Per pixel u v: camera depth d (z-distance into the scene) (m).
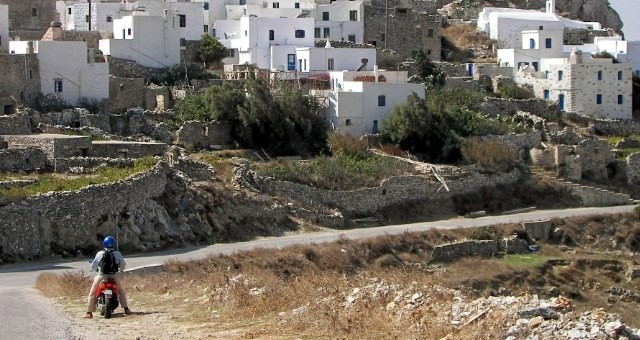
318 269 62.81
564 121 108.88
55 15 116.38
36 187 64.12
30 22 115.06
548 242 81.38
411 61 119.31
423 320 34.44
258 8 121.31
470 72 117.62
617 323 31.75
